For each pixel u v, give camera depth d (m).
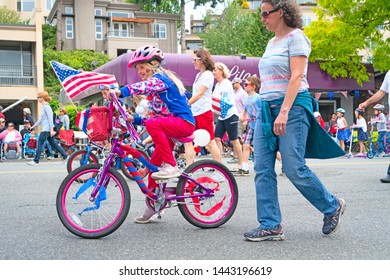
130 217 5.05
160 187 4.43
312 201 4.04
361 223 4.68
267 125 3.96
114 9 48.50
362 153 16.20
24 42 34.16
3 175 9.17
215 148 7.23
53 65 9.11
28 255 3.60
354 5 20.27
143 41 45.72
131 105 16.70
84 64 40.69
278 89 3.97
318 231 4.36
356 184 7.59
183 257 3.54
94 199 4.19
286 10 3.91
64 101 23.61
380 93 7.07
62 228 4.52
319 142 4.05
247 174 8.81
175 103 4.36
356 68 20.39
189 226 4.61
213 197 4.60
